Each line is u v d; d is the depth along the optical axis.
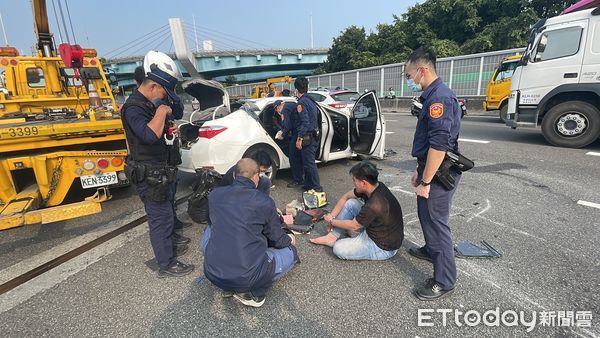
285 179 4.98
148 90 2.21
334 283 2.34
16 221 2.79
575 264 2.45
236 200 2.01
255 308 2.11
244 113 4.41
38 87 5.74
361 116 5.16
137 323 2.00
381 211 2.40
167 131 2.54
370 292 2.24
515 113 6.45
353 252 2.57
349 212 2.82
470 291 2.21
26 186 3.36
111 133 3.48
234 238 1.96
